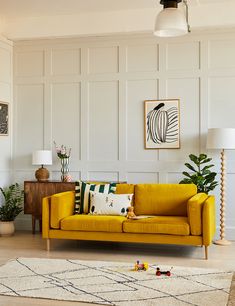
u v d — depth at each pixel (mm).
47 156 6621
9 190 6906
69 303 3568
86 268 4617
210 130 5871
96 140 6785
